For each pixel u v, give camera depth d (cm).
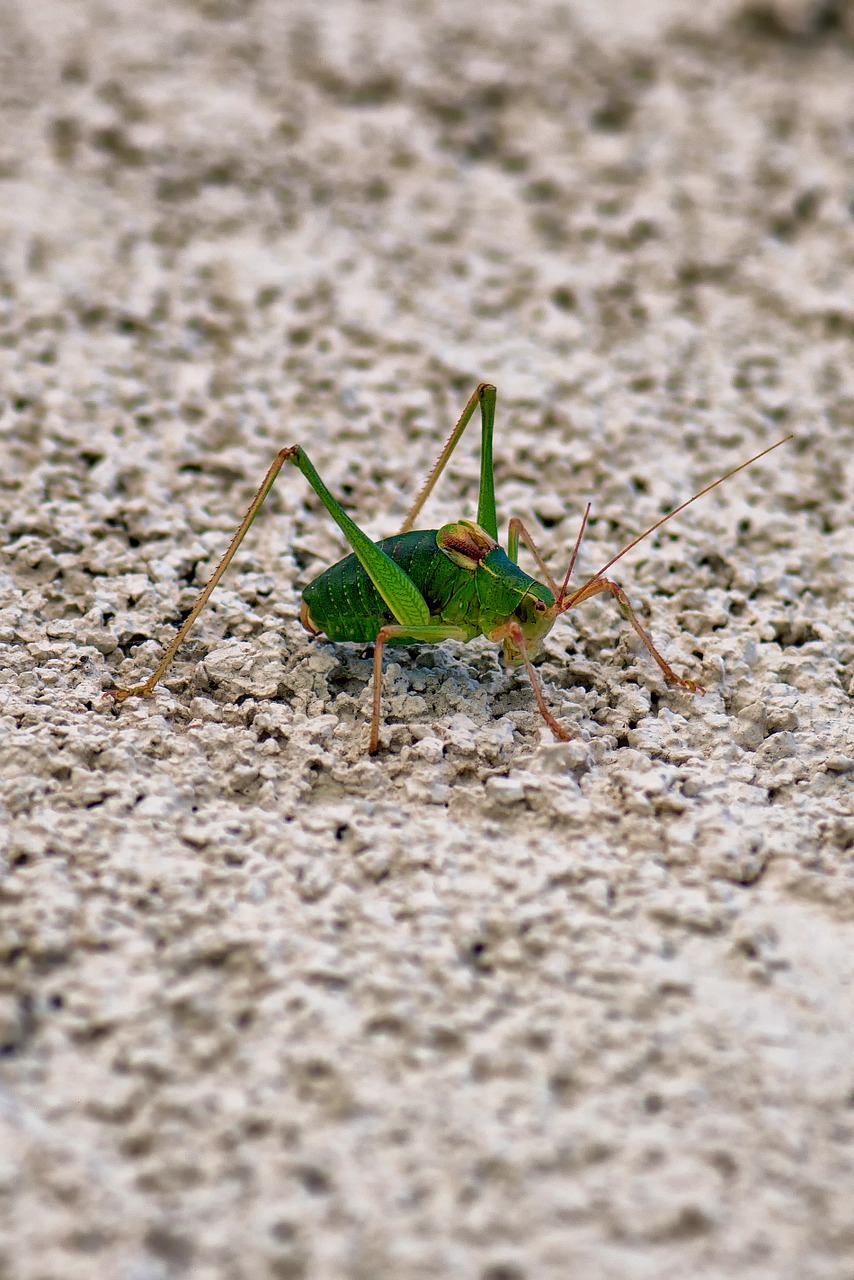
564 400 40
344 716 35
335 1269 31
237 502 38
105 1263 31
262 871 34
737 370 41
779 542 38
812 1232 32
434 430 40
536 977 33
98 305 41
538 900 33
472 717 35
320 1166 32
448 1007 33
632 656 36
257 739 35
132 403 40
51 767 34
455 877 34
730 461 39
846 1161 32
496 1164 32
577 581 37
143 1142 32
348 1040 32
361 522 38
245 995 33
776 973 33
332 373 40
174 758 35
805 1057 33
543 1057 32
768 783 35
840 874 34
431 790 35
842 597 37
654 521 38
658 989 33
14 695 35
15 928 33
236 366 40
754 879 34
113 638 36
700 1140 32
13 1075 32
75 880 33
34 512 38
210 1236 31
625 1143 32
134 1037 32
